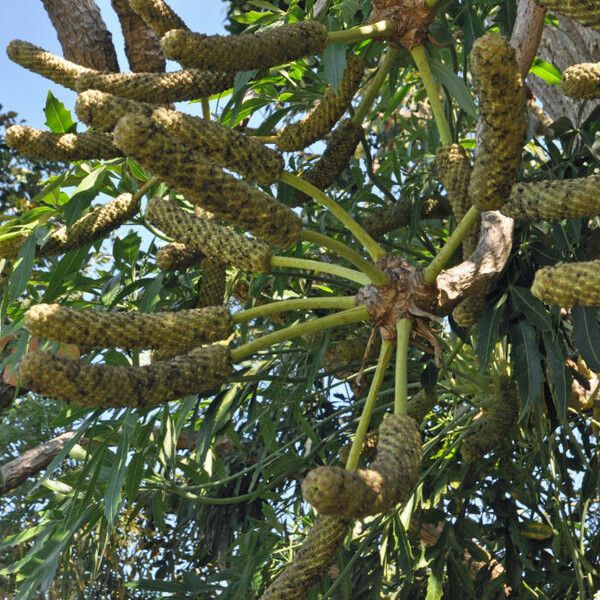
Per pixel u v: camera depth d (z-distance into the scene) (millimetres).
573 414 4180
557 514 4012
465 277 2711
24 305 3959
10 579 5680
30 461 5059
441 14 3557
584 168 3539
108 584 5605
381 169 4941
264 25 4102
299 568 2406
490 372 3885
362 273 2635
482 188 2254
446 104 3627
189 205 3807
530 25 3016
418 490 3926
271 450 4000
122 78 2955
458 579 3881
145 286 3834
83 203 3297
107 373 2227
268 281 4312
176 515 5535
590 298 1843
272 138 3785
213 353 2375
